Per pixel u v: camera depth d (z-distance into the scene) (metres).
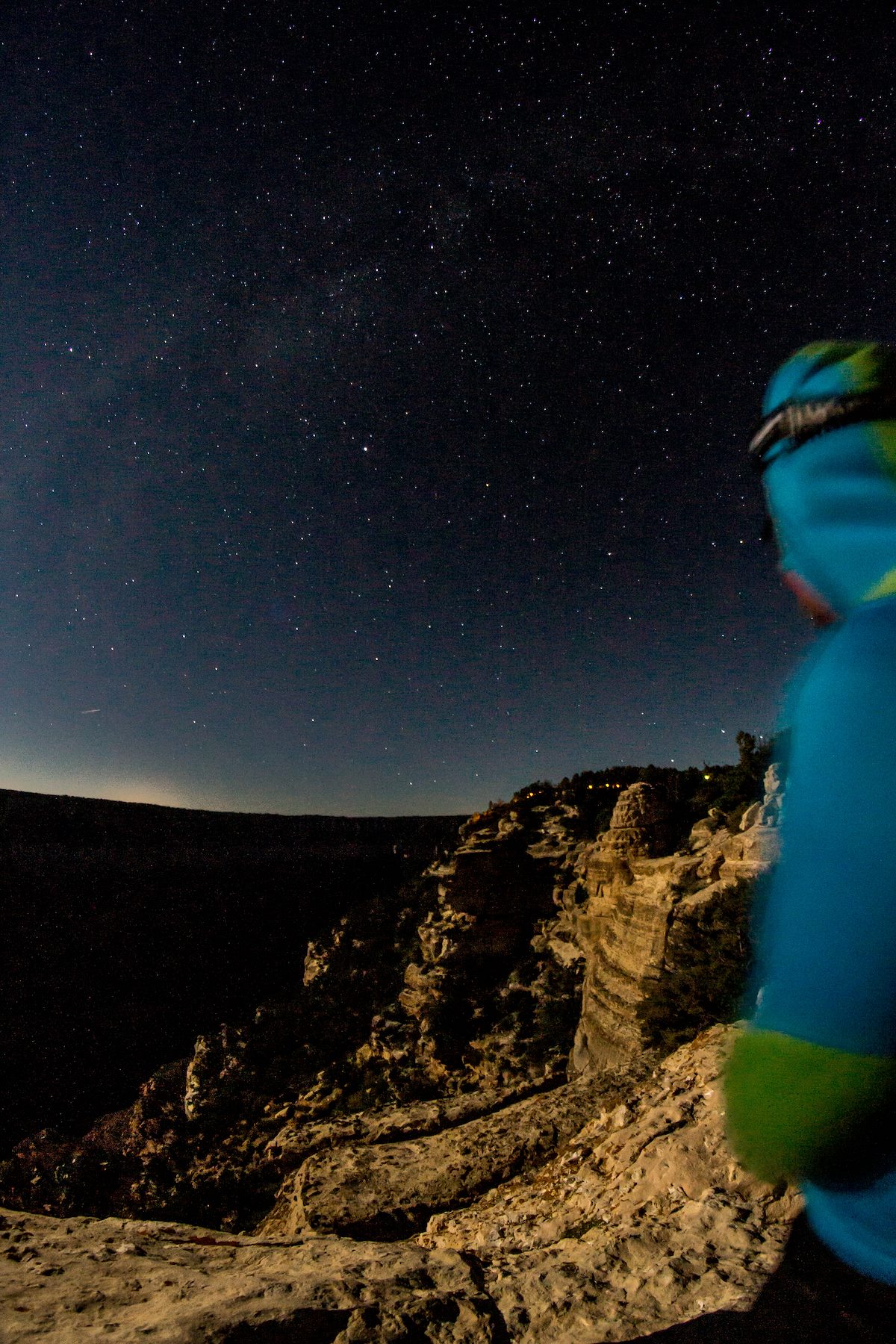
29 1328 1.56
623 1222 3.24
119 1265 2.00
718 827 18.34
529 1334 1.98
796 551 0.88
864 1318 1.87
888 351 0.87
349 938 42.03
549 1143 7.96
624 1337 1.93
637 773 34.81
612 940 18.78
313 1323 1.78
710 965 12.14
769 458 0.92
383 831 79.12
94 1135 36.66
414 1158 8.14
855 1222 0.93
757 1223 2.53
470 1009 28.14
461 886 30.72
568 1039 23.14
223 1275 2.01
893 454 0.78
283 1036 35.56
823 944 0.61
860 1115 0.60
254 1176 23.23
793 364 0.93
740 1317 1.94
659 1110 4.95
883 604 0.73
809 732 0.70
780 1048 0.64
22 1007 50.88
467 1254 2.44
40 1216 2.38
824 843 0.63
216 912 62.88
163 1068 41.31
